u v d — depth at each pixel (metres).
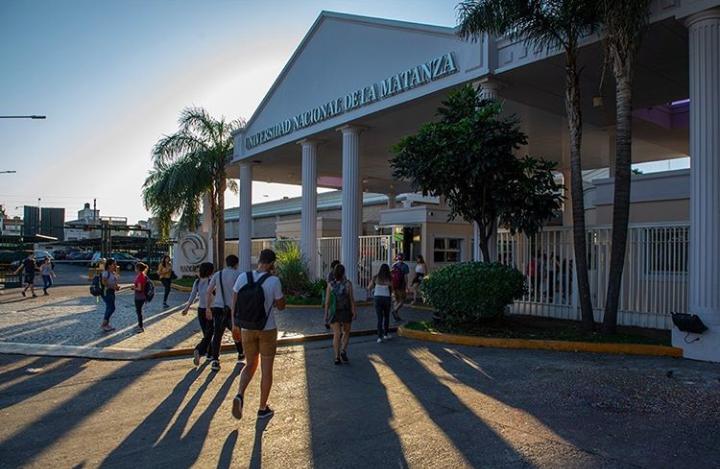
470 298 11.05
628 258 11.41
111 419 6.06
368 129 18.53
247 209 25.31
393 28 15.59
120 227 32.75
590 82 13.25
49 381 7.84
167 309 16.48
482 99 12.48
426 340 11.10
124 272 41.50
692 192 8.98
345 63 17.66
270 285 6.10
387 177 29.48
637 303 11.26
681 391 6.84
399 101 15.33
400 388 7.31
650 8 9.64
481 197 12.23
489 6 10.50
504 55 12.55
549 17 10.41
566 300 12.66
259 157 24.02
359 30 17.00
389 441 5.29
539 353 9.50
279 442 5.30
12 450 5.13
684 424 5.63
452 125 11.52
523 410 6.20
